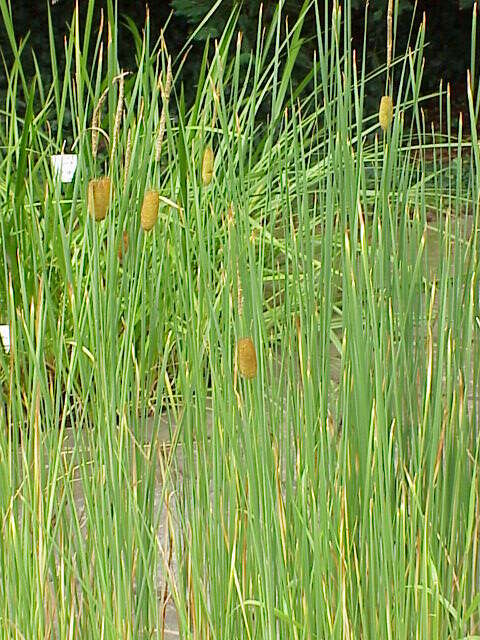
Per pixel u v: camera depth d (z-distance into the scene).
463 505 2.75
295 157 2.68
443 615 2.69
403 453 2.74
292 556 2.67
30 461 2.73
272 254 2.89
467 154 8.68
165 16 10.21
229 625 2.65
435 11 10.91
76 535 2.70
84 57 2.99
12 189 4.78
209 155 2.60
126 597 2.65
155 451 2.71
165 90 2.57
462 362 2.72
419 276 2.74
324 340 2.61
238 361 2.44
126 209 2.59
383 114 2.63
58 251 3.53
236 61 2.92
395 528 2.68
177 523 3.27
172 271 3.42
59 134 3.27
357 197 2.60
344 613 2.59
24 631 2.68
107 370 2.61
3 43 9.80
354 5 8.75
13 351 2.71
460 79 11.12
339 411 2.68
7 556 2.70
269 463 2.60
